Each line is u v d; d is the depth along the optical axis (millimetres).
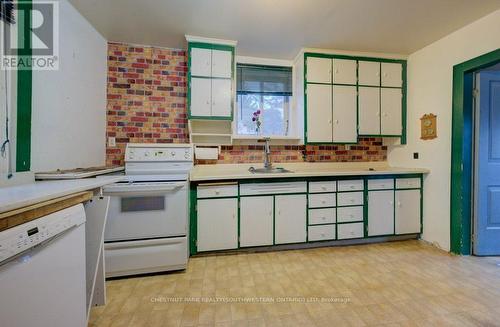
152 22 2162
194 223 2232
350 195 2555
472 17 2076
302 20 2127
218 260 2236
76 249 1042
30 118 1416
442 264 2135
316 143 2746
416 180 2697
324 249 2506
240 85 2912
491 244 2309
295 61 2975
